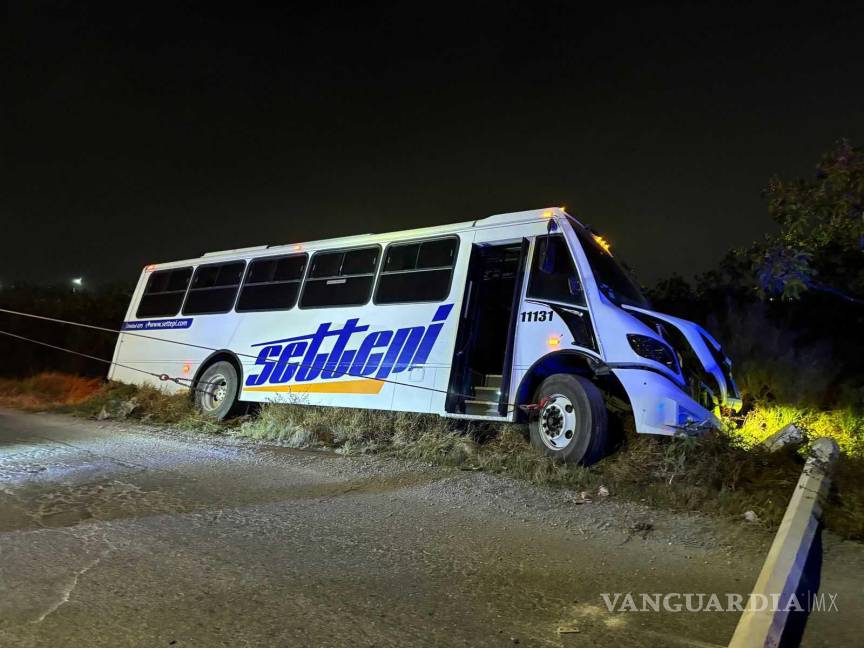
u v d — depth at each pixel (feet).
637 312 25.73
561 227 26.43
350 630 11.41
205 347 38.19
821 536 17.10
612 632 11.66
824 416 30.19
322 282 34.12
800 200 20.63
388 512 19.22
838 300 35.63
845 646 11.22
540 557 15.66
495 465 24.97
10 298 72.38
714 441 21.95
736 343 36.09
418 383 28.58
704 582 14.24
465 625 11.77
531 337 26.09
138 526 16.96
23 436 31.35
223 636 11.00
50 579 13.21
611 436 25.93
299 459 26.63
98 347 63.62
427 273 29.91
